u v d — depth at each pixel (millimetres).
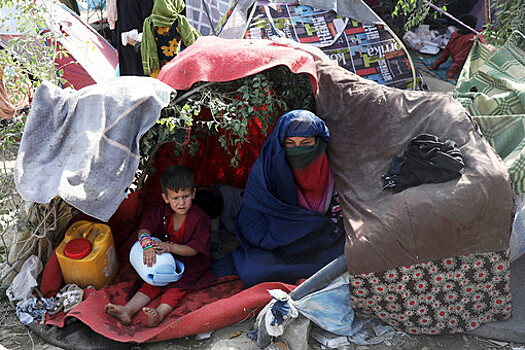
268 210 3355
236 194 4141
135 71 5891
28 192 2699
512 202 2729
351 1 5293
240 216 3502
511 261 3066
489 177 2744
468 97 3830
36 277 3211
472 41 6141
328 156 3369
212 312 2936
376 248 2744
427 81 6445
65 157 2799
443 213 2697
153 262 3041
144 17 5848
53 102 2877
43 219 3111
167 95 2889
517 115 3250
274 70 3273
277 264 3203
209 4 5934
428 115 3170
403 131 3184
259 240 3332
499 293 2832
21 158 2787
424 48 7254
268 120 3297
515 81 3816
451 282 2793
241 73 3053
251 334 2932
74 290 3123
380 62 5254
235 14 5711
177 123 2947
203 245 3250
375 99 3307
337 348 2869
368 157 3213
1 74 3387
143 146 2957
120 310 2961
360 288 2822
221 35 5797
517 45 4094
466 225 2699
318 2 5305
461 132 3010
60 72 4414
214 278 3307
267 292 3014
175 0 4941
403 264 2748
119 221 3713
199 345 2938
